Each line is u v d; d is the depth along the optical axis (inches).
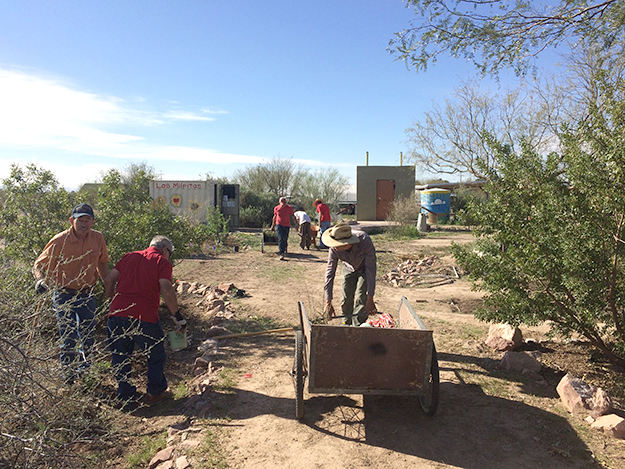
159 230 291.3
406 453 132.4
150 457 130.4
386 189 1074.7
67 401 121.7
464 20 235.5
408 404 164.4
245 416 154.2
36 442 107.3
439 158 578.6
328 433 143.4
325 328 138.6
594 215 162.1
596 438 139.7
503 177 189.3
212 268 446.3
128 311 157.6
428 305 315.3
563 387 161.9
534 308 180.1
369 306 188.1
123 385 158.6
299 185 1348.4
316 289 357.4
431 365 147.2
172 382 182.5
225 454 131.5
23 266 205.0
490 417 153.6
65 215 233.3
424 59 245.1
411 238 756.0
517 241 180.9
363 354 141.3
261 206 1066.7
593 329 179.8
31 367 105.3
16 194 225.3
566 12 227.9
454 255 197.9
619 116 159.0
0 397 102.5
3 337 104.7
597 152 165.9
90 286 172.2
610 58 273.4
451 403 163.9
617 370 185.8
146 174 303.1
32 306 120.0
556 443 136.8
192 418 152.9
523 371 188.5
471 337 237.5
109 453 131.6
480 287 197.0
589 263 165.2
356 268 201.6
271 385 179.0
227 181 1086.4
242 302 310.3
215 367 195.8
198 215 787.4
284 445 136.3
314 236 626.2
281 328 251.6
